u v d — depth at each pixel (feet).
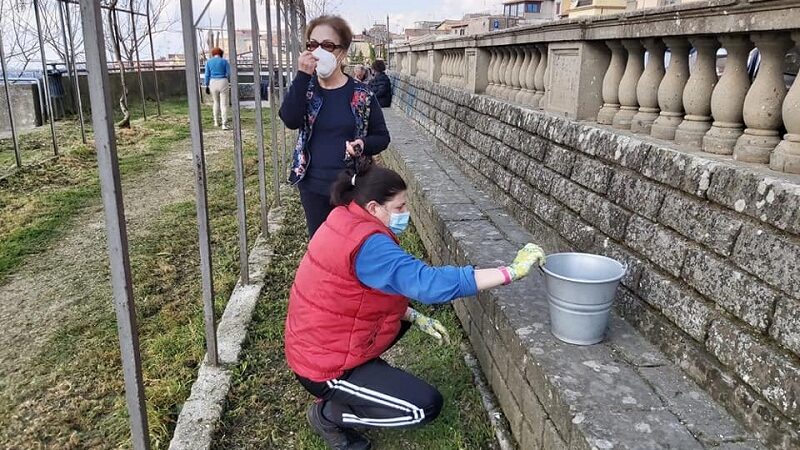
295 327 8.15
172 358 11.27
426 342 11.37
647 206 8.25
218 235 18.56
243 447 8.84
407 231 17.93
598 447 5.83
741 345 6.24
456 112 20.54
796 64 7.70
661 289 7.70
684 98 8.25
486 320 9.77
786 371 5.64
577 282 7.31
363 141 11.16
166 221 20.02
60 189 23.94
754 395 6.06
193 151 9.62
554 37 12.07
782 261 5.88
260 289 14.07
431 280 7.27
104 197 6.12
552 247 11.19
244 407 9.67
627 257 8.54
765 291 6.06
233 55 12.86
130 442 9.01
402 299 8.22
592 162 10.01
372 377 8.05
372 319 7.93
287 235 18.38
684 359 7.16
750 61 8.59
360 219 7.75
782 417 5.68
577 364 7.30
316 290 7.80
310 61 10.73
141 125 40.93
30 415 9.76
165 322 12.79
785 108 6.56
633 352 7.60
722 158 7.41
